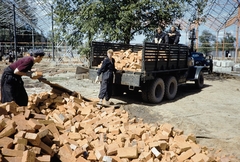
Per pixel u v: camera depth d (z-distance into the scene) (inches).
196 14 605.0
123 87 348.8
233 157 172.9
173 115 265.3
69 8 543.5
